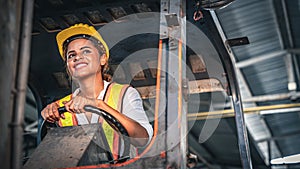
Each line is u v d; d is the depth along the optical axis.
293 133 10.94
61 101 2.95
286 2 6.88
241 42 3.49
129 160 2.32
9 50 1.77
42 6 3.28
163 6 2.68
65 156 2.38
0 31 1.73
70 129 2.57
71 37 3.00
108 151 2.58
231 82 3.60
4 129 1.71
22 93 1.84
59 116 2.78
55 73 3.46
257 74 8.66
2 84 1.71
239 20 6.83
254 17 6.93
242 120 3.59
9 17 1.78
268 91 9.38
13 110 1.81
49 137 2.54
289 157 11.66
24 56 1.88
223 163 12.23
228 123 9.29
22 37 1.89
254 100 9.20
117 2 3.20
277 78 8.91
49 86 3.48
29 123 9.53
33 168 2.35
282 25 7.41
